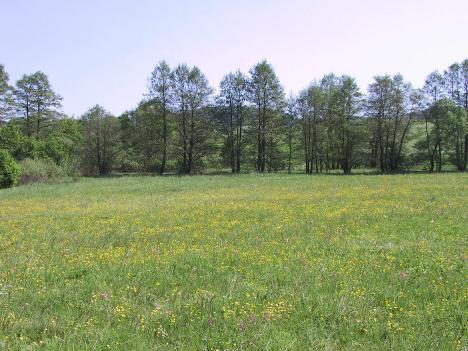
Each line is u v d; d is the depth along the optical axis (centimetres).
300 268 986
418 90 6650
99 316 719
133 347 599
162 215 1977
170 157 7106
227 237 1413
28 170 4528
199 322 681
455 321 678
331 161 8431
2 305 767
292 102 7044
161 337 639
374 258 1080
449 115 6206
